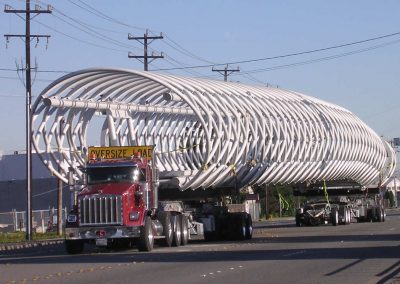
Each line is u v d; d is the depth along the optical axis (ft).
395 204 463.83
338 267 77.46
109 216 105.40
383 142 215.92
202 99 120.78
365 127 191.21
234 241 134.00
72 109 121.39
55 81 117.19
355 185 204.74
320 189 203.21
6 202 286.46
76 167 116.98
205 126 118.52
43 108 120.06
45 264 89.35
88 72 115.44
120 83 121.60
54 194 281.74
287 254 95.96
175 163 133.39
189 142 134.00
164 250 109.19
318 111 161.48
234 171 129.39
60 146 121.49
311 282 64.75
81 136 123.95
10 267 86.28
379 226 185.47
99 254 104.78
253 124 133.90
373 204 221.46
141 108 126.11
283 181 150.10
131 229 105.40
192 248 113.09
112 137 121.39
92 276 73.26
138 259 92.89
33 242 153.38
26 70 163.63
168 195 125.59
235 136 126.21
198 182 122.31
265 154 137.18
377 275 69.21
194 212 131.03
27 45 165.58
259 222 252.42
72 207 110.01
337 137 165.89
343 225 199.21
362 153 185.98
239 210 144.36
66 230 106.32
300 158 150.82
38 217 265.95
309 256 92.02
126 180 108.47
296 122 149.59
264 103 142.41
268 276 70.03
